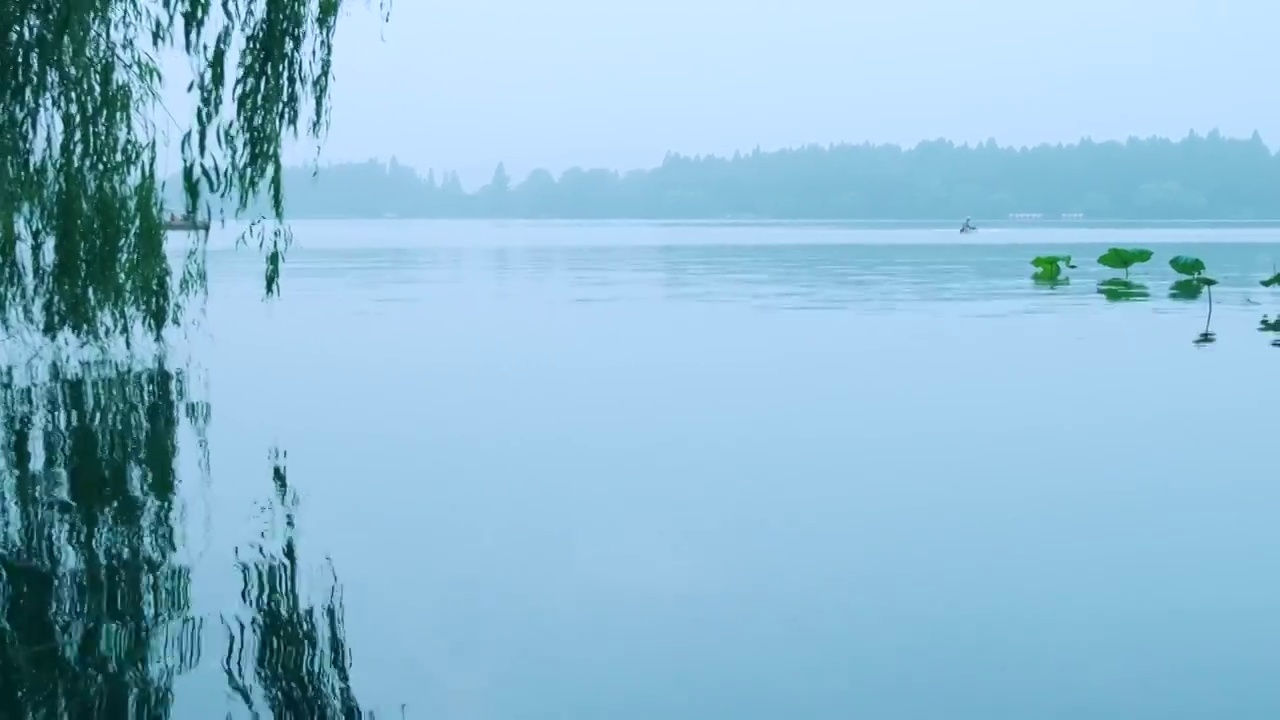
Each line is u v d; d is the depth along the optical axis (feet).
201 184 16.94
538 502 13.35
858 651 9.07
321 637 9.31
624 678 8.55
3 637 9.19
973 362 23.50
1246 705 8.06
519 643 9.23
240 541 11.85
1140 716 7.91
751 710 8.06
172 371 22.68
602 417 18.19
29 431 17.07
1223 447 15.87
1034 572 10.85
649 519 12.64
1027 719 7.88
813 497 13.48
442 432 17.15
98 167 17.01
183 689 8.29
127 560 11.20
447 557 11.37
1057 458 15.30
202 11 16.75
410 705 8.09
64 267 16.99
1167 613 9.79
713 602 10.16
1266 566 10.96
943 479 14.29
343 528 12.33
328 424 17.76
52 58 15.96
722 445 16.21
